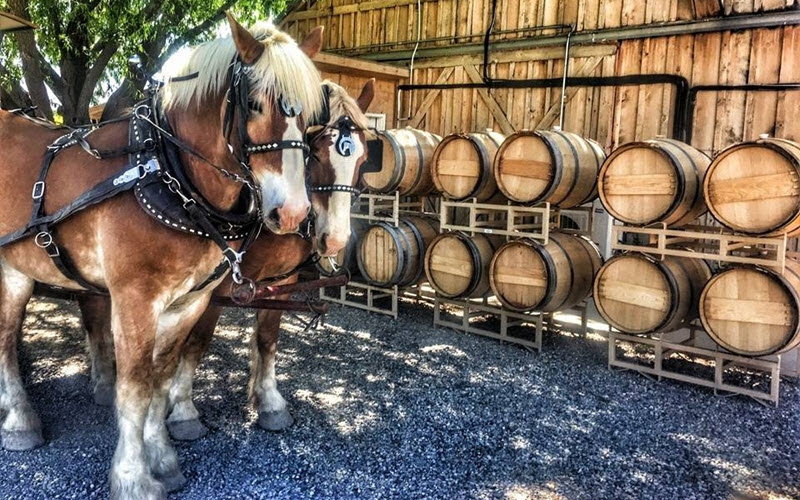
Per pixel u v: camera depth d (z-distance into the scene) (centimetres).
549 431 470
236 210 330
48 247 325
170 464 367
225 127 291
